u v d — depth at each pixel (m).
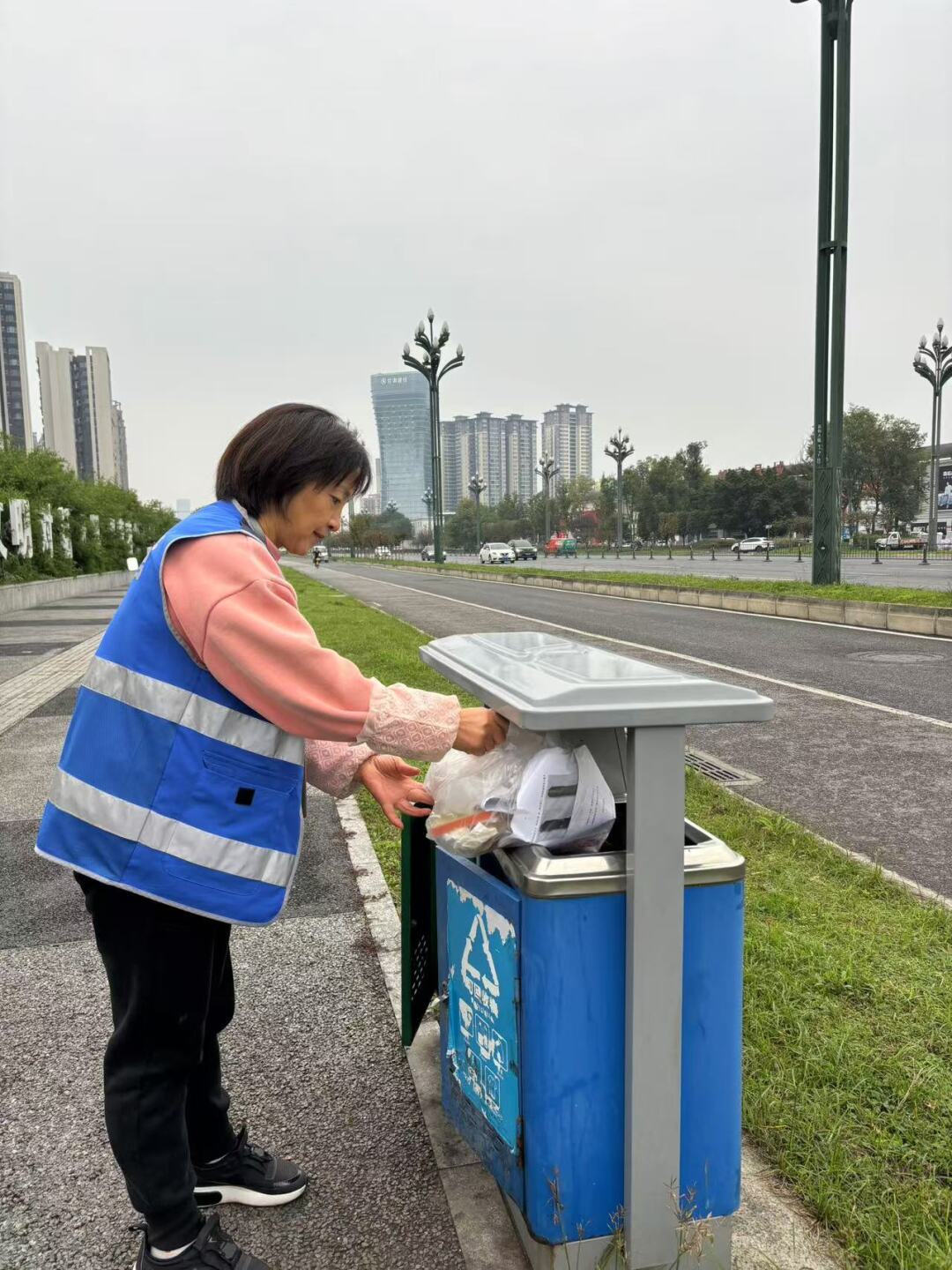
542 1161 1.55
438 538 45.62
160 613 1.49
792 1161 1.98
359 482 1.70
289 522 1.68
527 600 21.52
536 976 1.50
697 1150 1.59
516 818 1.55
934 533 39.03
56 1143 2.13
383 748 1.53
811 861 3.85
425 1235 1.83
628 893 1.48
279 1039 2.58
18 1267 1.76
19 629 15.59
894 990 2.68
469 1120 1.84
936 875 3.83
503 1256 1.76
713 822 4.33
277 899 1.55
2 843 4.34
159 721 1.48
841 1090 2.20
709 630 13.30
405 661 9.34
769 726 6.78
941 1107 2.13
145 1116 1.55
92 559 31.39
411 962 2.06
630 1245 1.55
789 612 15.11
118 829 1.47
